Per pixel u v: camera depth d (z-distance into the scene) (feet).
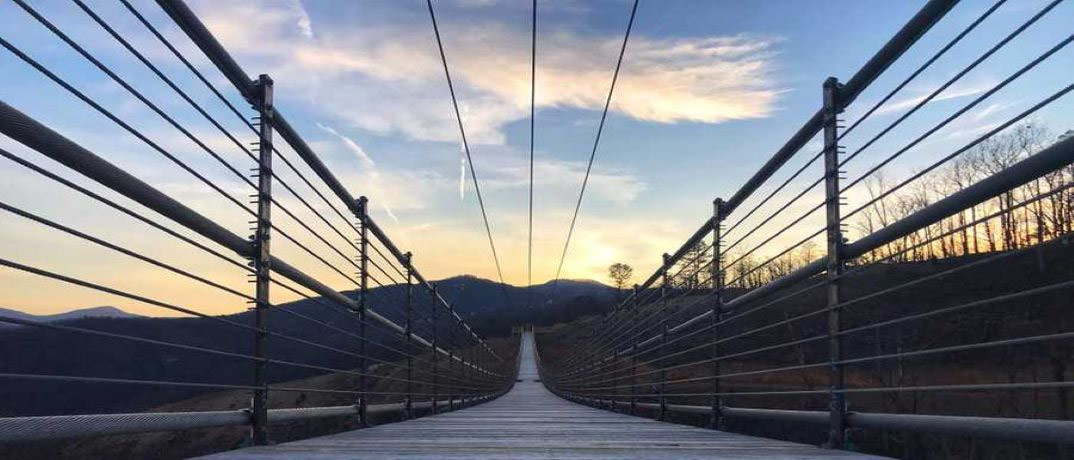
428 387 27.68
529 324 211.20
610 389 36.35
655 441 12.96
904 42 8.65
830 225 10.69
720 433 15.58
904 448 49.90
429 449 10.82
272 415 11.21
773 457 9.36
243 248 10.14
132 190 7.34
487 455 9.96
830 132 10.89
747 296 14.90
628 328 31.83
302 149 12.74
